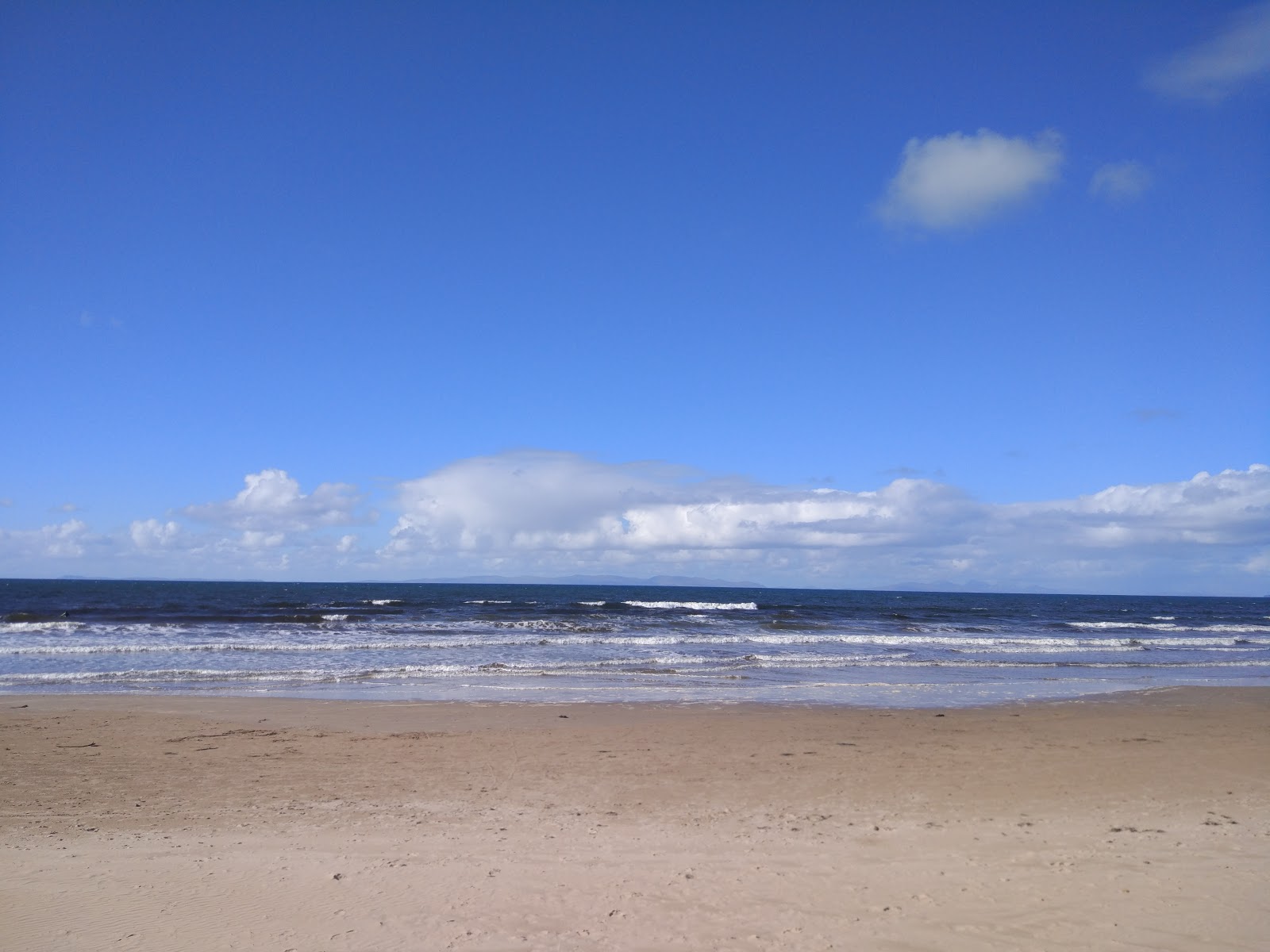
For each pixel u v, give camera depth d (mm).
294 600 73500
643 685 21984
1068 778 10977
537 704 18484
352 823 8539
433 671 23953
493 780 10930
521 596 121125
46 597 72938
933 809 9188
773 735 14648
